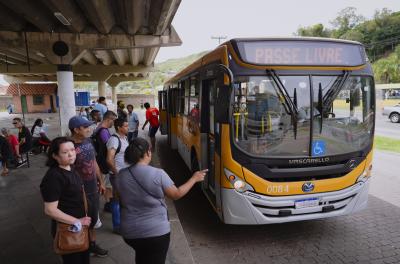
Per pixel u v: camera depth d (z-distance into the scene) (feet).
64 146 9.00
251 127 13.67
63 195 9.09
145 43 42.68
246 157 13.58
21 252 13.52
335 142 14.35
